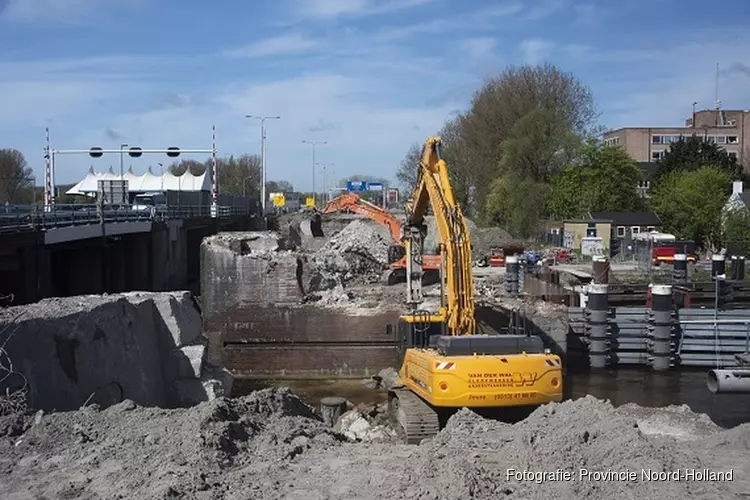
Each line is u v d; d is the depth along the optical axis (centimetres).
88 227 3153
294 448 1041
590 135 8031
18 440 1041
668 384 2792
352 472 929
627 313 3128
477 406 1555
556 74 8325
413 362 1742
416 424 1566
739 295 3759
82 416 1141
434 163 2330
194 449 973
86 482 892
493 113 8369
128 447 1009
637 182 8538
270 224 8319
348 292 3553
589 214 7375
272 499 836
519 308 3044
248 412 1249
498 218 8075
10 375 1204
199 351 1689
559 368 1597
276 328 3225
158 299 1705
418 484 852
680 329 3091
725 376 1385
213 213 6178
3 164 8594
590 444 970
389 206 11600
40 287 2841
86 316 1399
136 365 1513
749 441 1015
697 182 6975
